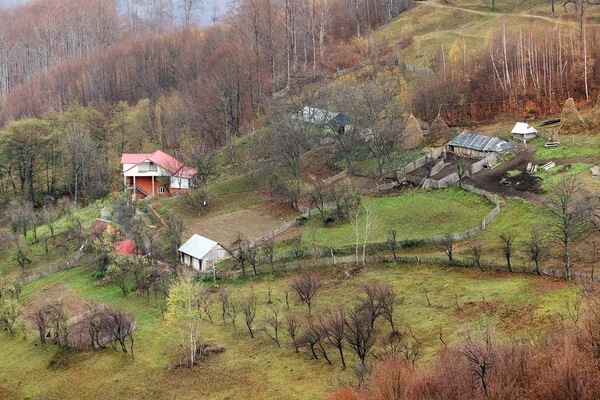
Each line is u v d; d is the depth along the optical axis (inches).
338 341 2262.6
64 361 2691.9
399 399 1763.0
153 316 3026.6
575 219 2628.0
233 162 5310.0
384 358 2138.3
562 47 5344.5
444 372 1790.1
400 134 4456.2
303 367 2363.4
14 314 3073.3
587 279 2444.6
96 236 3954.2
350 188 3841.0
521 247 2876.5
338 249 3292.3
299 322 2699.3
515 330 2171.5
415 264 3034.0
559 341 1781.5
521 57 5295.3
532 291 2449.6
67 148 5610.2
